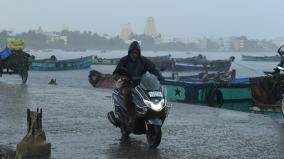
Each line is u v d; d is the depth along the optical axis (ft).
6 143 29.19
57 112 43.42
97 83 91.25
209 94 69.67
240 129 35.96
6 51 75.41
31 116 26.91
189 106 51.21
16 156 26.32
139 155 26.78
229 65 220.64
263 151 28.12
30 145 26.16
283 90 51.78
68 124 36.96
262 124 38.68
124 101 29.07
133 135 32.86
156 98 27.35
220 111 47.11
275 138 32.32
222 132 34.53
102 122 38.14
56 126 36.01
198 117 42.39
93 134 33.09
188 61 221.25
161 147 29.01
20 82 77.92
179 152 27.61
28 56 76.64
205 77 90.17
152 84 27.81
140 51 29.96
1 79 84.79
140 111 27.61
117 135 32.83
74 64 225.15
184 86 71.00
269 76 54.70
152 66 30.22
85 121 38.52
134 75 29.68
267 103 54.80
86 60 235.40
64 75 192.65
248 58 388.37
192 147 29.04
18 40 75.66
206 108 49.55
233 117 42.70
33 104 48.73
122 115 30.22
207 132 34.47
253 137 32.63
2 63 75.41
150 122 27.43
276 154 27.35
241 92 71.46
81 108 46.39
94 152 27.45
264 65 401.70
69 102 51.13
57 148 28.40
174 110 47.44
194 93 69.92
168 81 73.31
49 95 57.93
